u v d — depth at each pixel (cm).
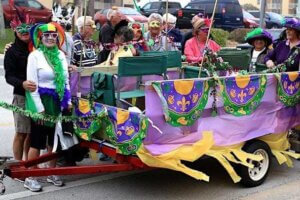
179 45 911
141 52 679
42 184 568
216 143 536
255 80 570
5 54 539
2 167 475
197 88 512
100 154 640
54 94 523
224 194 553
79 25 683
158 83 479
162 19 844
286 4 4647
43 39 518
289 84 612
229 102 545
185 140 510
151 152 479
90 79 581
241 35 2161
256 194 557
